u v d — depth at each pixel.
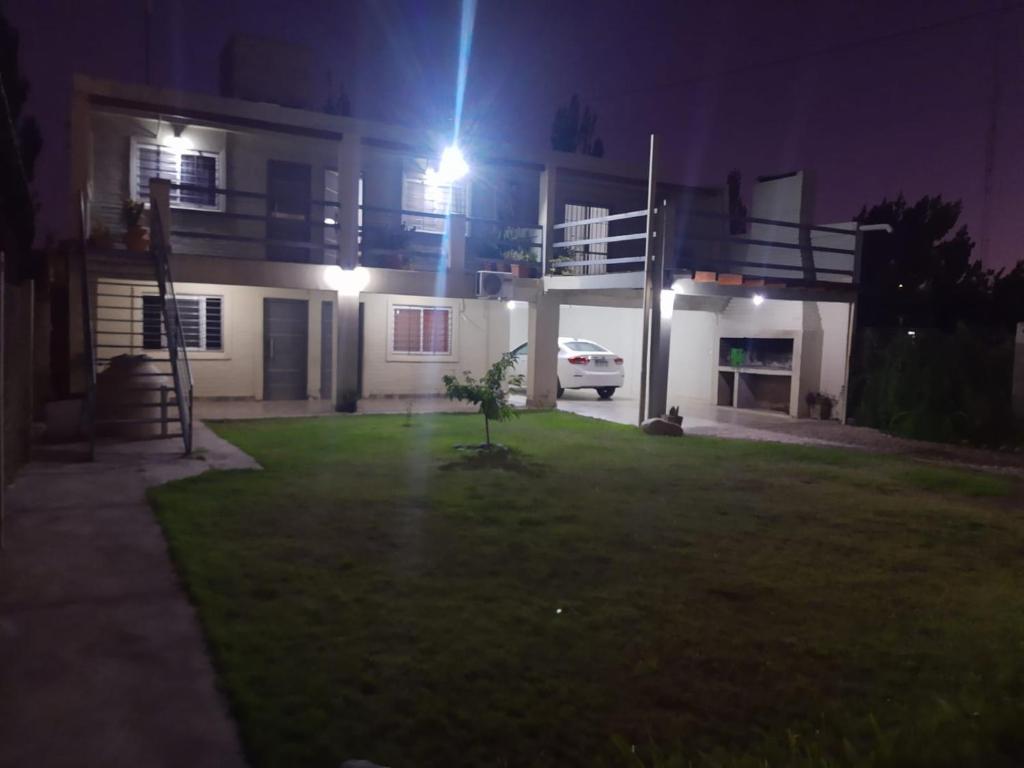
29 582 5.26
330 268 13.87
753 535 6.96
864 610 5.23
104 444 10.48
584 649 4.47
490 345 18.03
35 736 3.42
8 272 7.77
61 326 13.41
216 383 15.45
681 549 6.45
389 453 10.30
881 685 4.17
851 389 15.17
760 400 17.39
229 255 15.12
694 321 18.95
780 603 5.31
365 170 16.19
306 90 16.22
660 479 9.27
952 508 8.20
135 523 6.73
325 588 5.26
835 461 10.93
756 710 3.88
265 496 7.73
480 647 4.43
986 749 2.89
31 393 9.34
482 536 6.59
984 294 23.33
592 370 17.80
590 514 7.46
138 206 12.72
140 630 4.55
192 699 3.79
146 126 14.13
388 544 6.29
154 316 14.62
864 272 23.80
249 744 3.39
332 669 4.10
